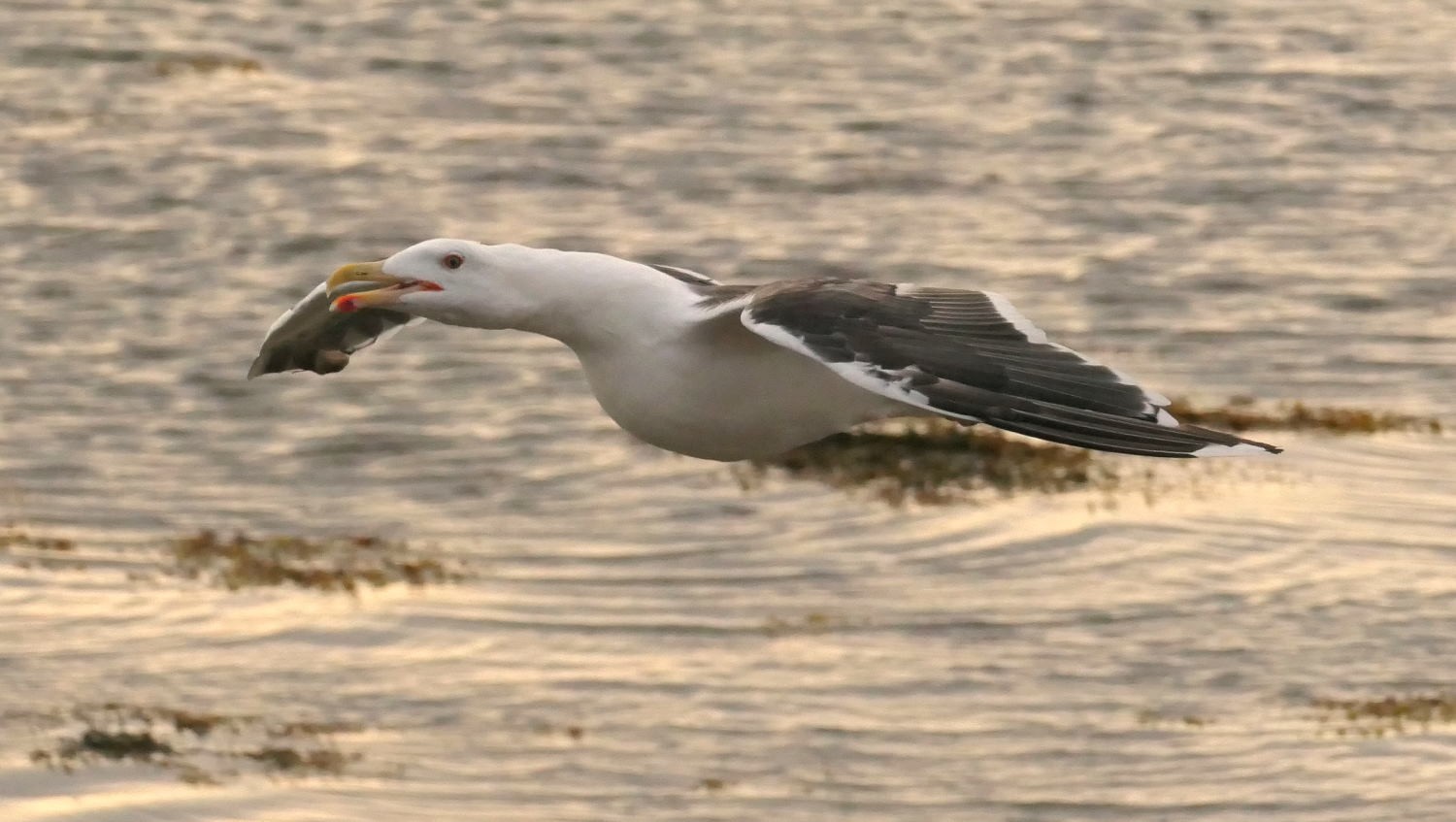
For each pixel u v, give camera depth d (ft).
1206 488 60.29
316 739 46.70
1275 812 43.83
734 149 102.63
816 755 46.14
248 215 89.81
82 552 57.41
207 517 60.54
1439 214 94.48
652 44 120.57
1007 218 92.99
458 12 124.26
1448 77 117.39
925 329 27.43
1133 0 131.95
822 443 63.05
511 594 54.65
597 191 96.02
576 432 66.03
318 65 114.52
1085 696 48.83
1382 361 75.36
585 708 48.19
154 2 123.13
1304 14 129.90
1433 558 55.77
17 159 95.81
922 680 49.47
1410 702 48.21
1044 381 26.76
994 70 118.11
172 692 48.73
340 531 59.62
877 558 56.49
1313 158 103.24
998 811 43.93
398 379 69.97
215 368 72.08
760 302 28.02
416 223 90.38
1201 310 80.94
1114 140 105.91
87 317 77.05
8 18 118.32
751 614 53.36
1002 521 57.93
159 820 43.14
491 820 43.50
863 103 111.24
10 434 66.39
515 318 30.55
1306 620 52.24
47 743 46.19
